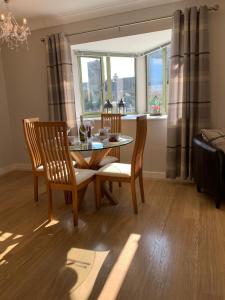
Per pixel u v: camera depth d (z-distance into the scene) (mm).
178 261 1920
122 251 2078
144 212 2742
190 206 2828
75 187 2479
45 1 3244
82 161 3004
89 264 1940
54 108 4059
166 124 3604
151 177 3852
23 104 4492
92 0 3281
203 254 1986
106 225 2510
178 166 3498
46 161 2527
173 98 3299
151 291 1646
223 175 2641
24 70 4328
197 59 3145
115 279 1771
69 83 3934
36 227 2541
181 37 3172
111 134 2975
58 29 3957
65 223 2600
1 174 4473
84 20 3770
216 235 2236
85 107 4570
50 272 1877
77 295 1647
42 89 4281
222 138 2877
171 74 3252
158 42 4012
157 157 3771
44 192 3502
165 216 2629
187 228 2373
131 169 2643
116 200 3047
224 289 1634
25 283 1776
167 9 3291
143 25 3443
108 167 2863
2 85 4484
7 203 3172
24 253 2121
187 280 1724
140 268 1865
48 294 1669
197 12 3043
